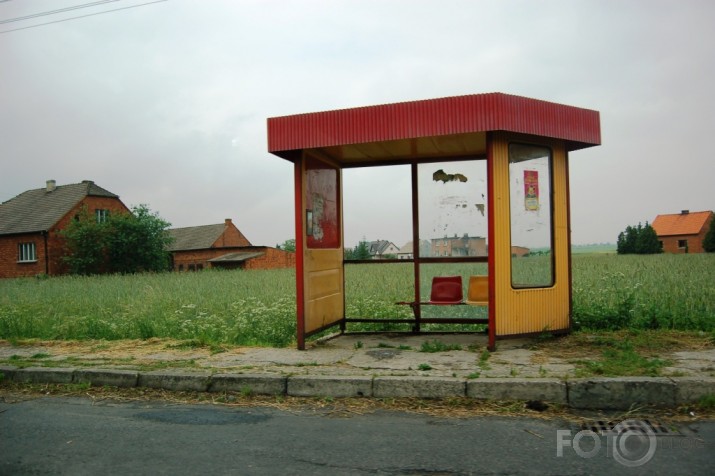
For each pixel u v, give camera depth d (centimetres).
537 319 737
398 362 646
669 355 625
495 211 695
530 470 364
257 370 627
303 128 740
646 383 500
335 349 757
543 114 708
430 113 685
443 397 540
